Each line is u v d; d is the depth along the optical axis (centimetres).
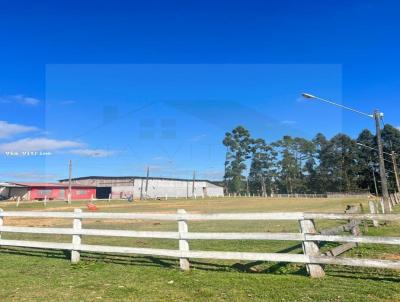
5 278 798
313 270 729
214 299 629
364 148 11256
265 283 704
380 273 756
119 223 2172
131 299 642
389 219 675
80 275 817
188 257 829
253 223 2006
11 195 8038
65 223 2222
